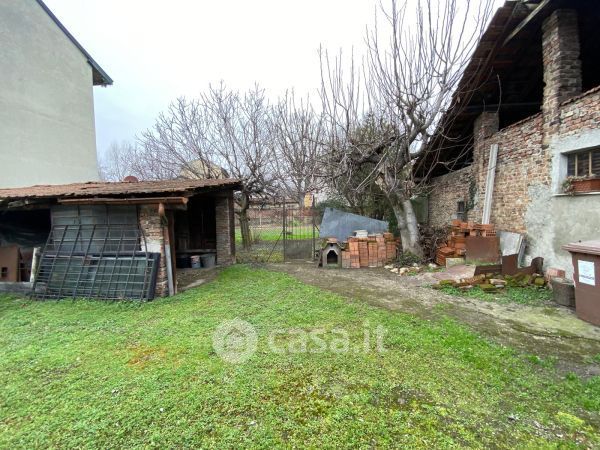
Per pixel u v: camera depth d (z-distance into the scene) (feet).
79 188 21.24
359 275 23.16
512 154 21.40
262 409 7.51
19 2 29.89
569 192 16.16
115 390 8.34
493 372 9.00
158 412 7.43
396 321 12.97
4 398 8.09
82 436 6.71
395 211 27.68
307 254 31.96
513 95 24.39
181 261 28.37
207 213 31.55
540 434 6.65
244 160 40.45
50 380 8.92
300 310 14.65
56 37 33.73
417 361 9.64
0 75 28.55
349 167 28.25
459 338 11.19
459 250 23.80
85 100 37.50
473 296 16.76
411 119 22.80
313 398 7.89
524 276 18.17
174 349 10.73
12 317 14.53
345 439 6.53
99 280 17.83
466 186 28.78
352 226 30.42
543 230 18.34
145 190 17.02
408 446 6.32
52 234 19.47
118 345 11.18
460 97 23.43
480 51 20.48
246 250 39.04
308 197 59.36
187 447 6.38
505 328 12.31
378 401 7.78
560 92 16.96
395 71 21.81
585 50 20.66
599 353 10.14
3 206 18.61
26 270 20.83
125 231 18.42
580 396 7.84
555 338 11.34
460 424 6.95
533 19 17.74
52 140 33.42
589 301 12.73
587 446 6.31
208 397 7.95
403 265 25.22
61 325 13.43
